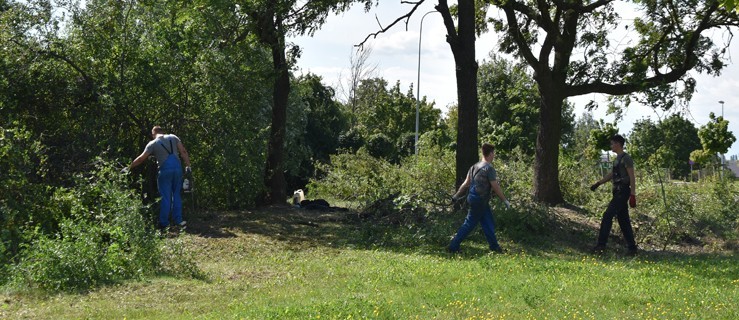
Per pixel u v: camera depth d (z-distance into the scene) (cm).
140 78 1627
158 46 1677
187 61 1694
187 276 1011
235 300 856
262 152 1898
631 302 848
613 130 2906
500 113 4444
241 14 1795
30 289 892
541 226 1506
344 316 745
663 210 1580
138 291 898
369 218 1561
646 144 2220
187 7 1755
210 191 1814
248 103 1834
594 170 2300
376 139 4350
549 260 1212
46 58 1603
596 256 1334
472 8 1670
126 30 1656
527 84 2223
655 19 2000
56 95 1595
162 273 1012
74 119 1602
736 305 837
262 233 1444
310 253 1257
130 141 1675
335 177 2031
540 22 1964
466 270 1058
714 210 1809
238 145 1783
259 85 1897
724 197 2014
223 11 1761
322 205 1944
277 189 2036
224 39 1803
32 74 1580
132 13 1694
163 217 1358
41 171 1418
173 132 1703
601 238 1385
